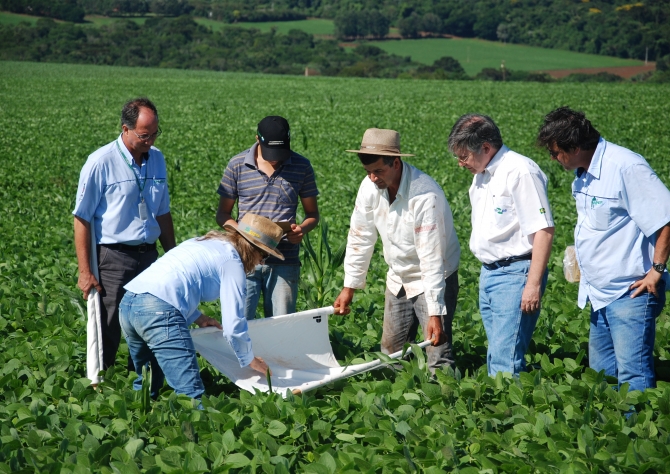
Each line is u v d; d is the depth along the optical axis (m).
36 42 120.94
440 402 4.41
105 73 74.31
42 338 5.74
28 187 14.09
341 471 3.59
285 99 40.28
